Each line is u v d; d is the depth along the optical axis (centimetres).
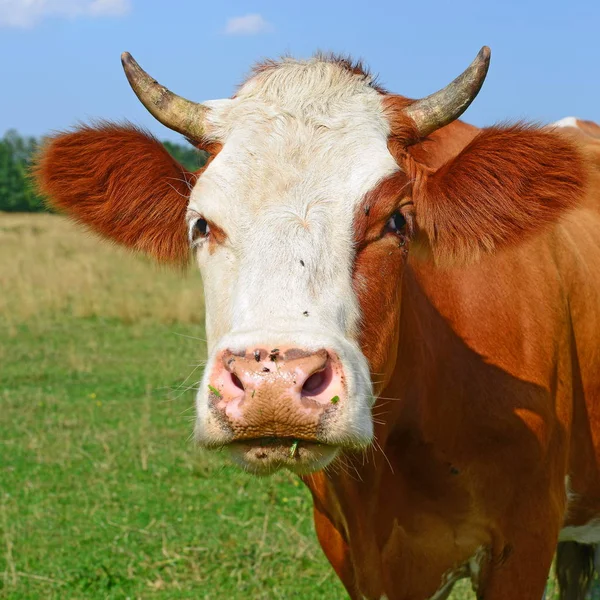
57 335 1595
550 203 405
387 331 376
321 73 420
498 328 461
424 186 412
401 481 445
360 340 358
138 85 422
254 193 365
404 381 425
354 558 452
